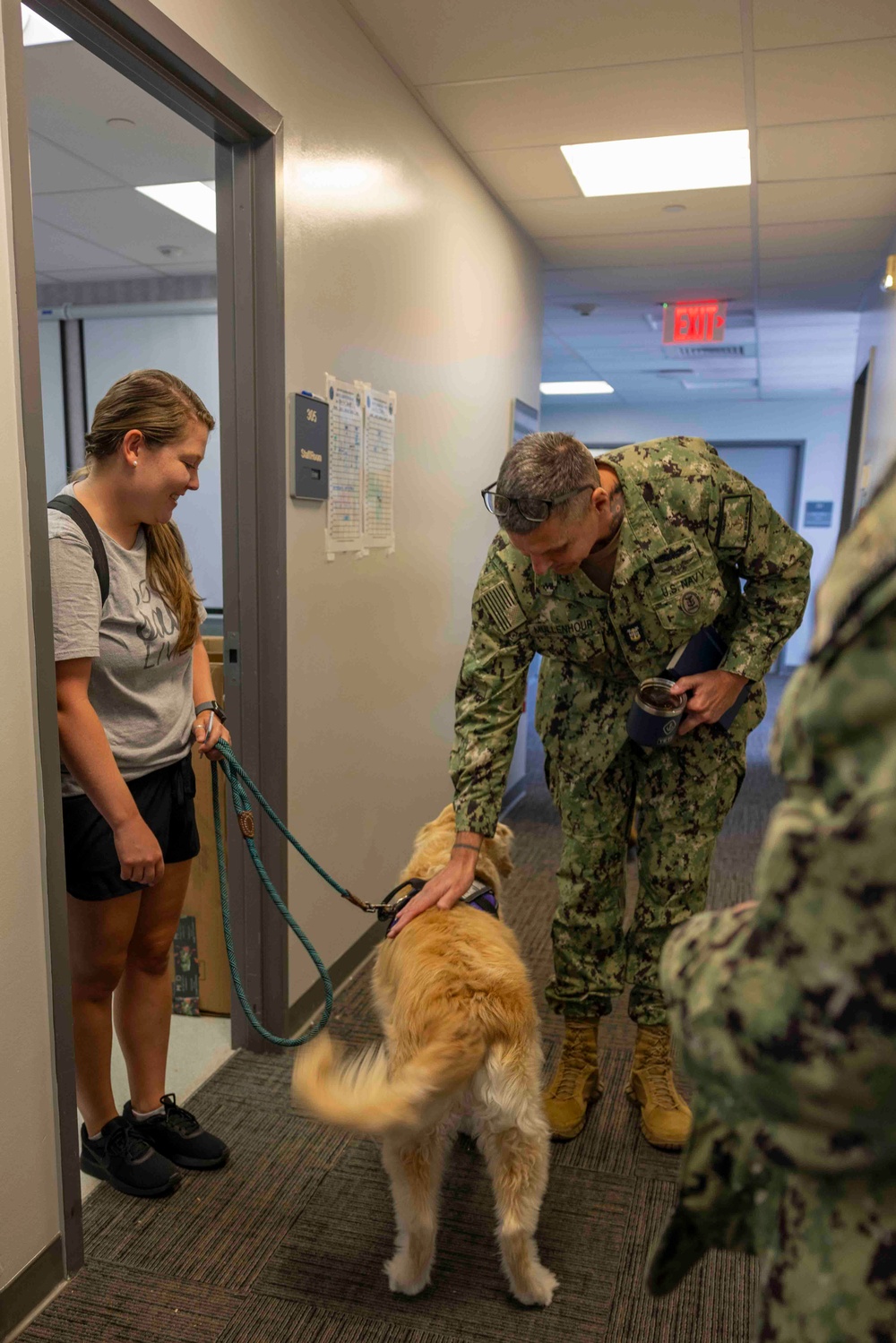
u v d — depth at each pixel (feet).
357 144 8.98
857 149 11.71
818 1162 2.01
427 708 12.26
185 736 6.38
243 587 7.83
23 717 4.99
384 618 10.47
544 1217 6.19
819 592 2.12
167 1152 6.66
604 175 12.77
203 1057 8.11
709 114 10.87
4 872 4.92
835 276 17.63
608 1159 6.79
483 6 8.57
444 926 5.64
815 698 1.97
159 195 12.94
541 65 9.73
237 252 7.45
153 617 5.92
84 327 18.33
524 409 16.28
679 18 8.75
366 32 9.07
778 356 25.68
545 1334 5.27
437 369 11.79
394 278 10.18
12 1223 5.15
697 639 6.31
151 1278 5.62
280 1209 6.25
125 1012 6.51
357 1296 5.51
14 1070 5.08
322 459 8.43
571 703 6.94
